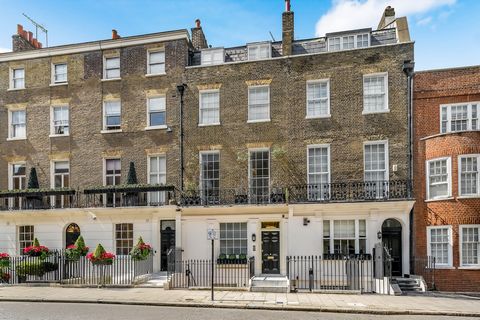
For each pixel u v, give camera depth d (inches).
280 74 814.5
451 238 718.5
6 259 775.7
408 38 786.2
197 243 792.9
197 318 468.1
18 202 868.0
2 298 599.8
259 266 770.2
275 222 784.9
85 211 824.9
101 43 894.4
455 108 757.3
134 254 748.6
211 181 828.0
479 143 714.2
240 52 882.1
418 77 774.5
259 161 814.5
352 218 735.1
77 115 900.6
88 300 579.2
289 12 834.2
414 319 471.5
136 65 881.5
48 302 583.5
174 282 703.1
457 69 761.0
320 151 790.5
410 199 698.8
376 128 767.1
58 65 928.9
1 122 938.1
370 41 815.7
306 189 778.2
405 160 751.7
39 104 921.5
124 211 812.6
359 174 766.5
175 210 794.8
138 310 519.5
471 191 717.3
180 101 850.8
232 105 829.8
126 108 878.4
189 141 840.9
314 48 847.7
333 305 535.5
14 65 944.3
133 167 835.4
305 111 798.5
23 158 916.0
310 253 736.3
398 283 685.3
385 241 745.0
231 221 787.4
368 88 781.9
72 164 890.1
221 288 675.4
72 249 767.7
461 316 490.6
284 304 542.6
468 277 705.0
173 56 864.3
